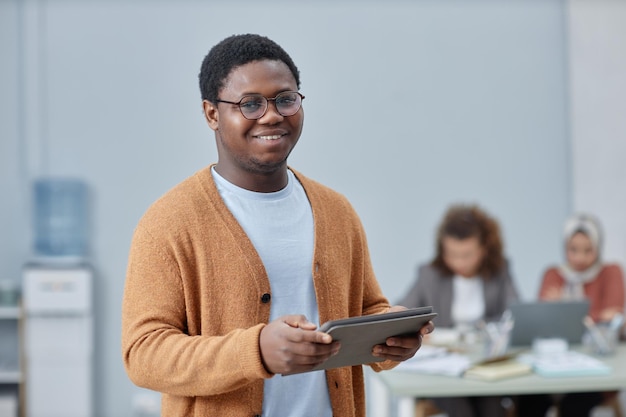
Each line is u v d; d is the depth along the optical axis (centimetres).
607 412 584
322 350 159
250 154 182
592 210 618
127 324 178
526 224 646
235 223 184
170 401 185
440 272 483
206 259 180
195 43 620
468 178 641
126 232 613
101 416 607
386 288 634
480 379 359
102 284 610
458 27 641
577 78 629
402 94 636
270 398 183
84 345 582
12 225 606
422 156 638
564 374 363
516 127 646
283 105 181
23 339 577
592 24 603
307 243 191
